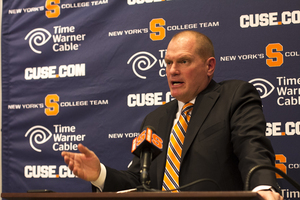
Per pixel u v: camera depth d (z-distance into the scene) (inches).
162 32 108.4
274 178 49.4
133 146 50.3
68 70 115.0
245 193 34.8
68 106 113.2
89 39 114.7
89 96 111.7
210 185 61.6
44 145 113.2
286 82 96.4
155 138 49.3
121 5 113.7
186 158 65.6
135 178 68.8
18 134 115.8
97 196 38.2
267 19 100.0
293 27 98.1
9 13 122.3
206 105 69.7
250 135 58.4
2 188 113.7
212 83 75.9
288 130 94.5
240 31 101.6
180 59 73.4
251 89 69.0
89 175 56.7
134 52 110.0
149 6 110.7
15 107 117.5
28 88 117.5
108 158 107.0
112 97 109.7
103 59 112.4
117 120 108.2
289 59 97.3
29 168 113.0
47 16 119.8
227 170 62.5
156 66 107.5
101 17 114.7
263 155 54.1
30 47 119.5
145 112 106.4
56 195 39.8
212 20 104.3
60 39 117.2
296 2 98.6
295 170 92.5
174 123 75.0
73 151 110.6
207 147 64.4
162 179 67.1
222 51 102.0
